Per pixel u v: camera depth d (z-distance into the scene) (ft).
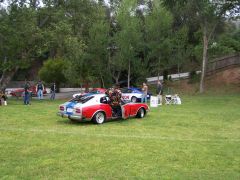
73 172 26.00
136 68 125.18
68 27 100.27
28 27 95.96
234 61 145.89
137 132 44.55
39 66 176.76
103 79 125.70
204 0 114.93
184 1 117.39
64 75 130.31
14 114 61.16
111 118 53.57
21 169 26.58
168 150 33.47
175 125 51.21
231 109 74.69
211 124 52.47
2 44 93.76
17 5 96.73
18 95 104.88
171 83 142.31
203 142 38.06
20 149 33.37
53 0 108.27
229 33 176.96
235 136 42.52
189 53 136.05
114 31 138.62
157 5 131.75
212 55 143.95
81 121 53.62
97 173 25.81
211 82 134.41
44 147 34.27
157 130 46.47
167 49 125.70
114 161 29.19
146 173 25.96
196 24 154.10
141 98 90.48
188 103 88.22
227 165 28.60
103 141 37.58
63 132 43.60
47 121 53.62
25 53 100.99
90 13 117.60
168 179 24.62
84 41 117.19
